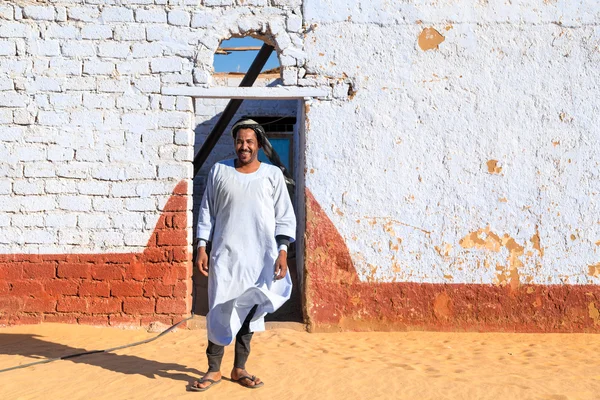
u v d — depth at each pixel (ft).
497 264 24.94
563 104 25.26
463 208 25.02
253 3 25.12
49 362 19.33
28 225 24.58
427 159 25.11
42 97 24.75
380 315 24.82
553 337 24.26
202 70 24.91
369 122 25.12
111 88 24.84
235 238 15.65
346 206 24.94
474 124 25.18
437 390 16.26
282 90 25.03
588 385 17.06
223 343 15.75
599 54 25.35
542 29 25.40
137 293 24.58
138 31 24.93
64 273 24.57
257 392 15.78
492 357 20.92
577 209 25.03
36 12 24.80
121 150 24.77
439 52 25.35
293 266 40.09
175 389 16.01
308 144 25.03
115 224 24.66
